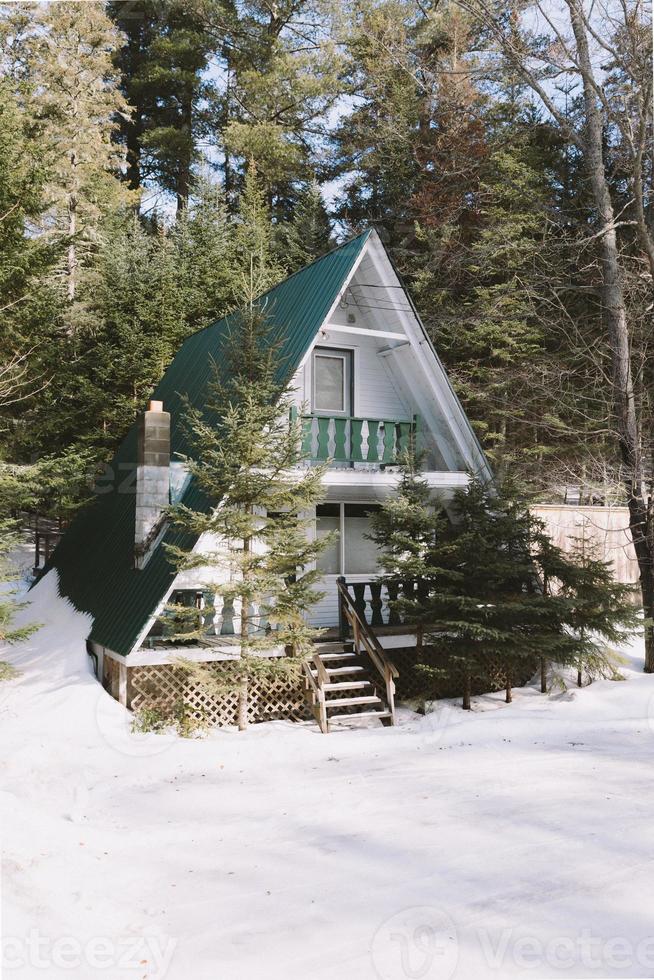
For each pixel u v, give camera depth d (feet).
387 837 21.13
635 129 52.42
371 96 98.89
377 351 48.21
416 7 92.73
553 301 74.43
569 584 40.27
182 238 90.68
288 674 33.47
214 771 28.35
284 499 33.30
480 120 84.48
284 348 39.04
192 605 36.94
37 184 50.67
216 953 14.56
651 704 38.06
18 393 53.78
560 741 32.86
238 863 19.34
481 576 37.91
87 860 19.07
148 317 74.28
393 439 45.06
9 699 35.70
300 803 24.35
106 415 70.23
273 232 99.55
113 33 93.50
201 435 33.50
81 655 39.47
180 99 116.37
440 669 37.81
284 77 103.91
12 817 21.71
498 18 54.90
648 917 16.20
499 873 18.53
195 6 103.71
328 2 103.50
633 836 21.12
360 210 103.55
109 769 28.17
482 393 75.25
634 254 68.74
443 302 82.64
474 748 31.58
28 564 74.18
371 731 34.19
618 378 49.52
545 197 77.36
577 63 50.42
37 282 51.49
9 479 44.09
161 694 35.81
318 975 13.71
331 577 46.96
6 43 87.92
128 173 119.96
